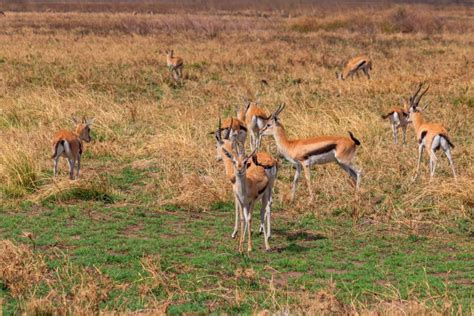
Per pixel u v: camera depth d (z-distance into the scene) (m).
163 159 15.28
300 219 12.28
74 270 9.48
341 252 10.73
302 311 8.12
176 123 18.20
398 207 12.64
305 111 19.08
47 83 23.27
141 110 19.70
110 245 10.66
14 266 9.14
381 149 15.80
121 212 12.38
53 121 18.25
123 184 13.98
